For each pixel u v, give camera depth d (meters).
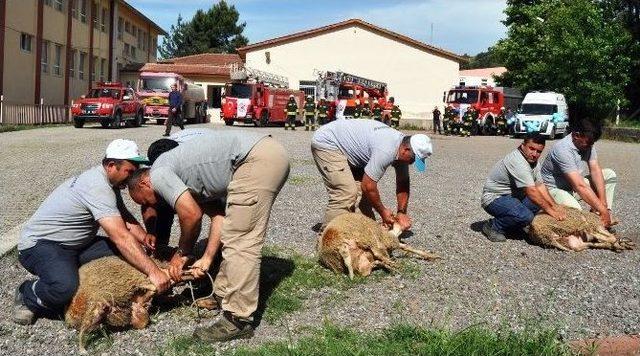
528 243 7.83
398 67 45.72
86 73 42.75
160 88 36.00
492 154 23.83
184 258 4.90
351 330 4.72
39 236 4.81
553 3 48.59
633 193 13.65
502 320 5.03
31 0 33.66
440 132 40.22
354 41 45.75
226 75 49.22
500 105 41.00
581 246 7.46
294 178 13.62
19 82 32.81
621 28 47.25
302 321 5.00
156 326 4.88
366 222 6.25
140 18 54.16
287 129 34.06
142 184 4.74
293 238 7.72
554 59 45.53
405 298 5.59
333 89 36.62
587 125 7.79
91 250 4.98
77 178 4.92
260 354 4.23
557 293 5.87
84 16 42.09
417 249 7.02
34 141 21.83
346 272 6.18
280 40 45.97
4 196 10.42
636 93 52.44
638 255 7.37
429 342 4.30
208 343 4.56
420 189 13.05
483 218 9.62
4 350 4.42
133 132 27.61
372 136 6.52
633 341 4.52
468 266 6.69
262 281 5.87
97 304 4.56
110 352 4.42
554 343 4.29
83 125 32.44
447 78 45.56
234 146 4.77
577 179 7.92
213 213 5.25
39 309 4.80
